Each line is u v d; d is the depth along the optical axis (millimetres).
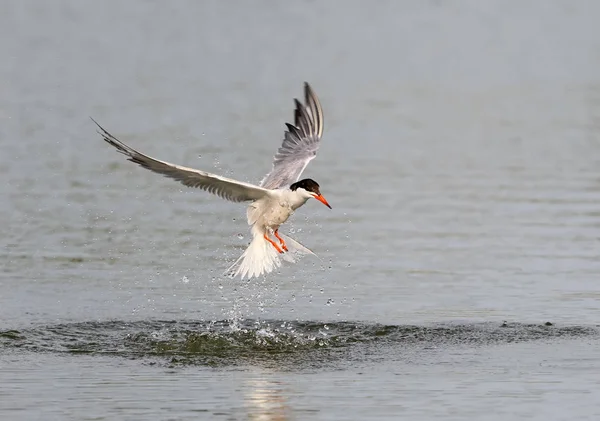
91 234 17188
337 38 40969
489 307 13750
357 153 23281
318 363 11469
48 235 17047
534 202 19438
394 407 9898
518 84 32469
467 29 43219
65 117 26172
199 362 11516
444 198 19672
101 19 43625
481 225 17922
